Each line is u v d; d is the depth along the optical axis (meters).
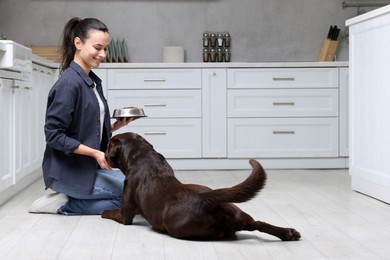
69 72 3.06
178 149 5.46
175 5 6.00
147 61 6.00
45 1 5.90
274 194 3.83
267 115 5.47
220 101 5.45
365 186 3.80
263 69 5.44
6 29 5.88
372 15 3.55
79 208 3.13
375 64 3.58
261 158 5.49
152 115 5.43
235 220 2.41
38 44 5.90
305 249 2.31
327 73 5.48
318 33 6.08
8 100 3.61
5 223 2.90
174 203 2.45
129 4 5.97
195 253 2.25
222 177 4.89
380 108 3.52
